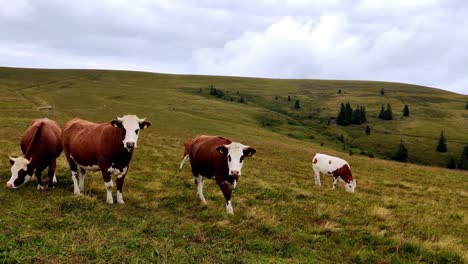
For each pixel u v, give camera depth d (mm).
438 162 120500
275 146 47062
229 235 8578
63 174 13484
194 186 13781
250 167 22766
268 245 8148
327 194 15211
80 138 10875
